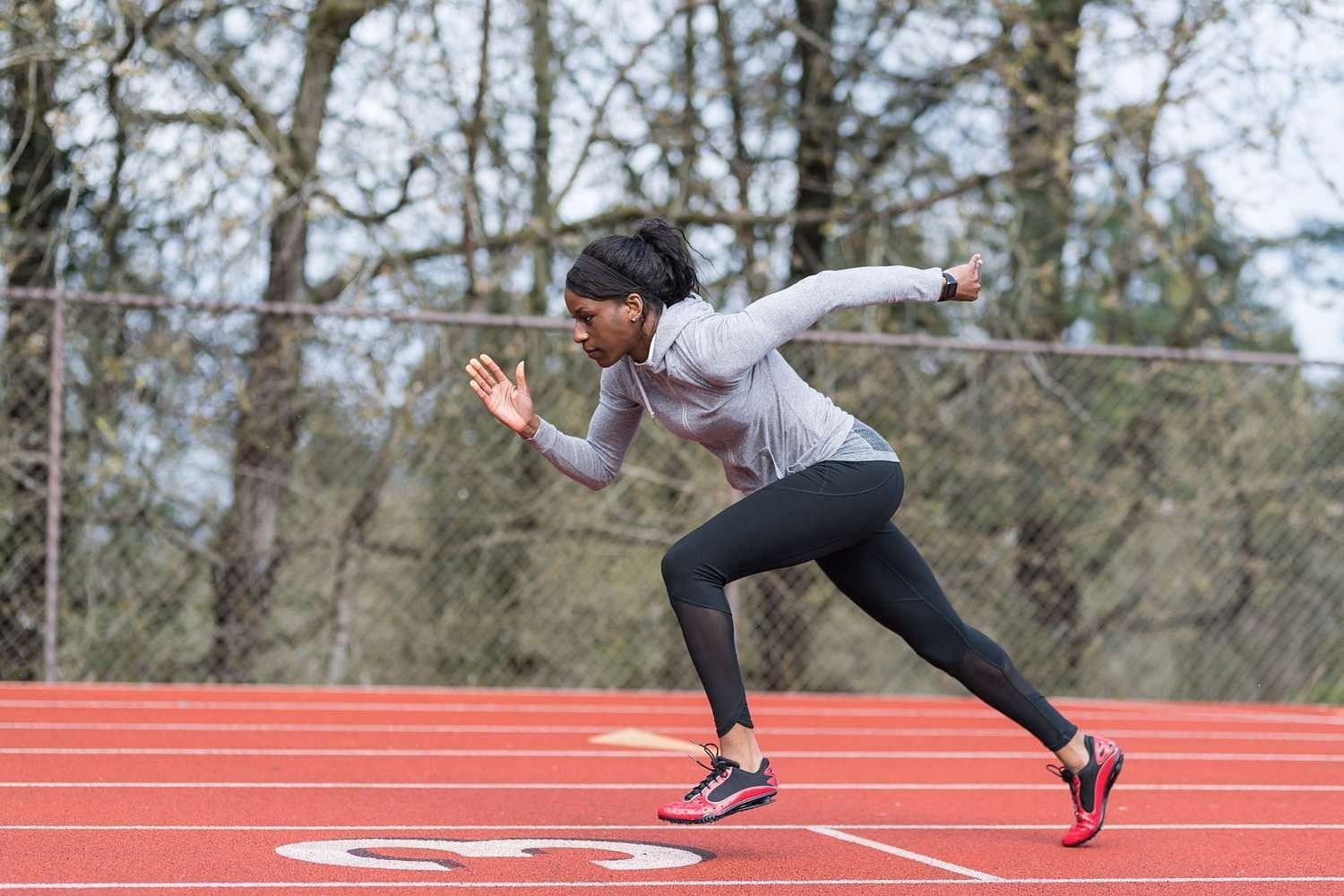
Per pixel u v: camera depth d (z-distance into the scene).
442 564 9.48
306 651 9.45
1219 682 10.02
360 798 4.02
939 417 9.70
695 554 3.12
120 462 8.55
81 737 5.27
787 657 9.42
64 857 3.01
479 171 10.48
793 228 11.31
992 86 10.75
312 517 9.16
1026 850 3.47
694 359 2.97
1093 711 7.64
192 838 3.29
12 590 8.58
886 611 3.33
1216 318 11.88
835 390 9.46
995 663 3.39
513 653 9.48
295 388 8.82
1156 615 10.29
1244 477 9.83
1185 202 10.70
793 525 3.12
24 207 9.42
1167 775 5.12
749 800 3.10
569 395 9.01
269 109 9.96
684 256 3.06
